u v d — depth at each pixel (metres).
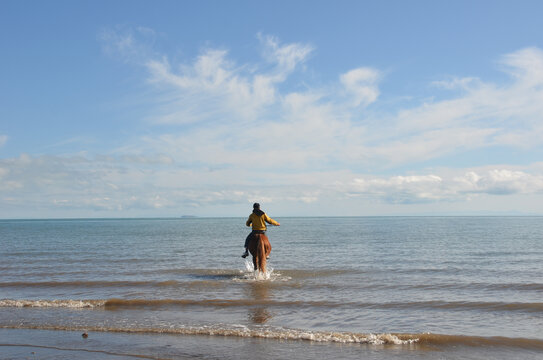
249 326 8.94
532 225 90.19
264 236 15.70
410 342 7.81
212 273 16.78
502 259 20.61
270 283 14.06
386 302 10.95
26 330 8.97
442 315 9.70
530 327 8.68
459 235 45.53
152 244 34.50
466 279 14.53
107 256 24.02
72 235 53.06
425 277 15.05
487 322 9.09
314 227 84.00
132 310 10.59
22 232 64.88
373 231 59.56
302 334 8.22
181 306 10.94
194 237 46.75
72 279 15.39
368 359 6.96
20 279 15.42
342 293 12.27
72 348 7.75
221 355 7.21
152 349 7.59
